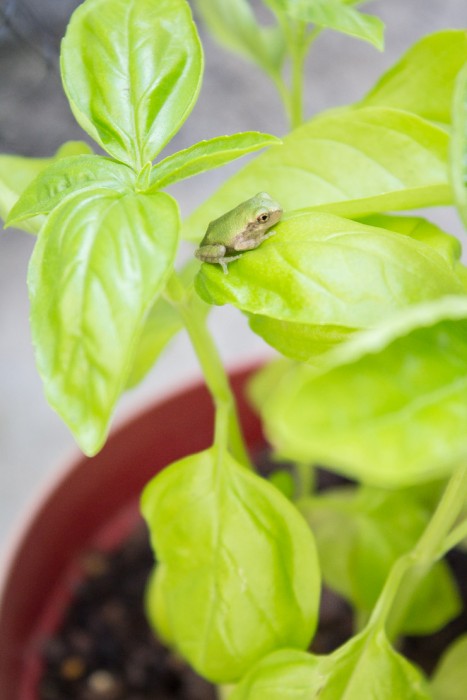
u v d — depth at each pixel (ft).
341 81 2.69
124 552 1.68
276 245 1.02
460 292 1.00
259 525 1.12
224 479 1.13
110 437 1.62
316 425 0.83
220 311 2.46
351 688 1.10
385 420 0.84
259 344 2.37
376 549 1.42
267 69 1.44
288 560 1.11
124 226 0.99
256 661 1.13
